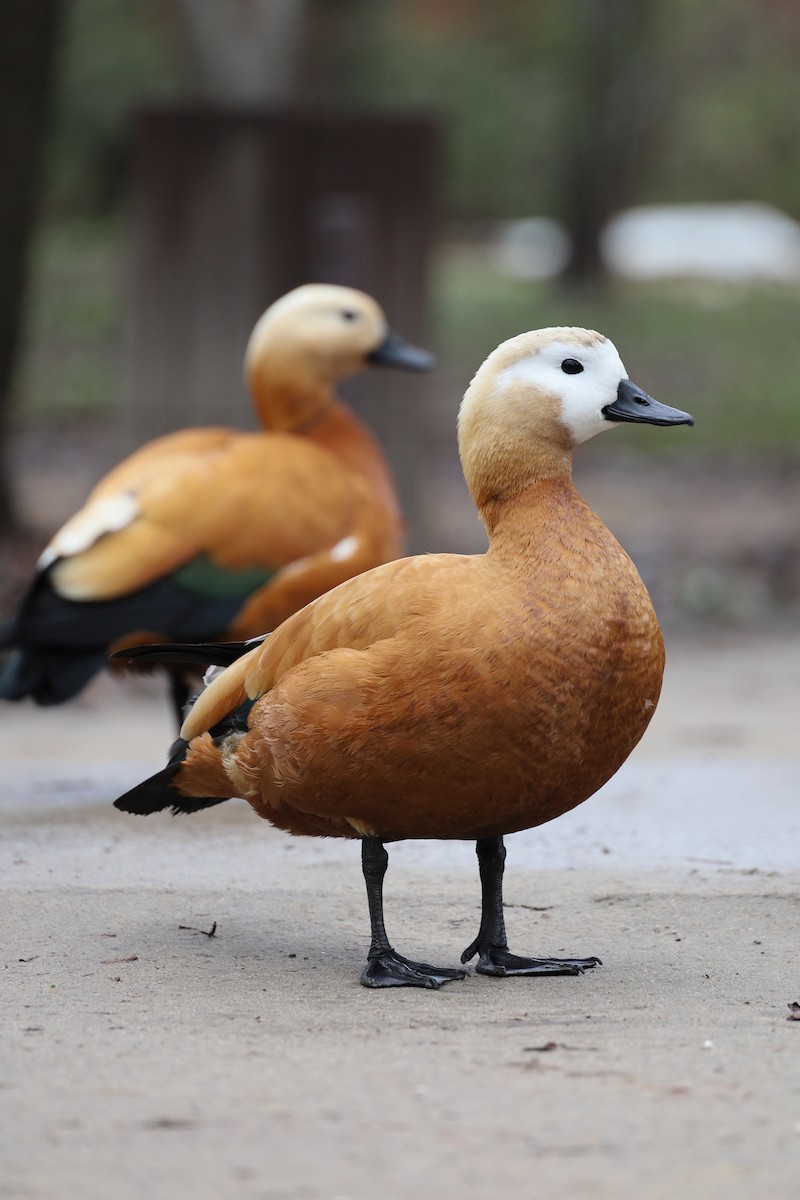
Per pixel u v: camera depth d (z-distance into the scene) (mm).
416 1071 4102
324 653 4992
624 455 23000
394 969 5031
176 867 6586
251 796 5285
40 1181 3436
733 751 9766
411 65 43219
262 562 8031
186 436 8641
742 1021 4586
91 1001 4777
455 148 44281
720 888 6191
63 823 7484
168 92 38844
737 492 20781
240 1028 4508
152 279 14953
